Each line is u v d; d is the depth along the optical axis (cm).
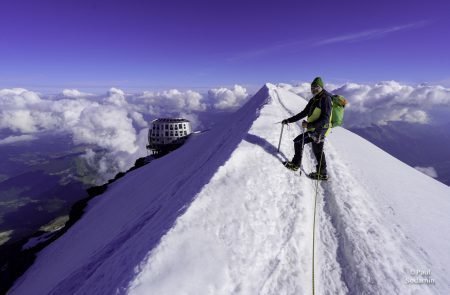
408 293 557
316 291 571
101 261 954
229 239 666
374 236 744
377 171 1323
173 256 576
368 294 560
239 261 607
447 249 729
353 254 676
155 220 973
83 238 2755
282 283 574
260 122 1827
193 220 700
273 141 1454
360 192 1024
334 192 1007
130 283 508
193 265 562
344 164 1324
